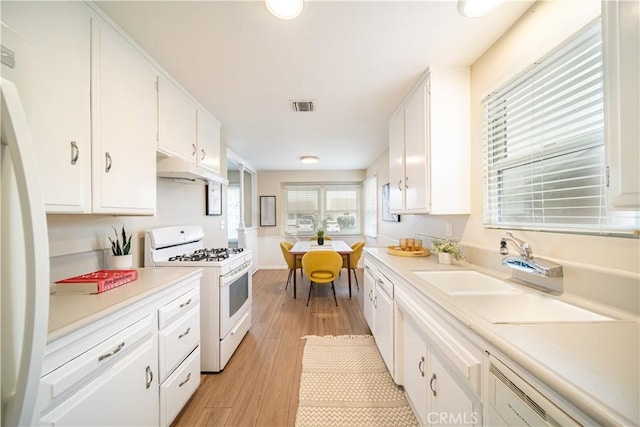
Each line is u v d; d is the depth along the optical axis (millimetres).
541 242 1212
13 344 537
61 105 1013
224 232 3471
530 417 615
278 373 1896
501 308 1145
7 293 531
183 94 1940
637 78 594
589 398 485
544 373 562
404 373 1592
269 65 1662
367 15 1247
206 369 1896
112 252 1552
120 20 1260
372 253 2381
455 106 1719
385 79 1846
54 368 757
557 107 1143
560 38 1104
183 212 2498
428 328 1146
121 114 1324
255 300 3602
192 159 2084
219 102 2193
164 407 1283
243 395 1662
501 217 1522
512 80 1366
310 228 5840
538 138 1255
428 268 1662
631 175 611
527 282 1262
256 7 1194
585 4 1012
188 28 1321
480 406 823
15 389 538
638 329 777
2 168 527
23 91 631
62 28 1021
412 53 1562
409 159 2047
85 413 856
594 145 997
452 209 1734
